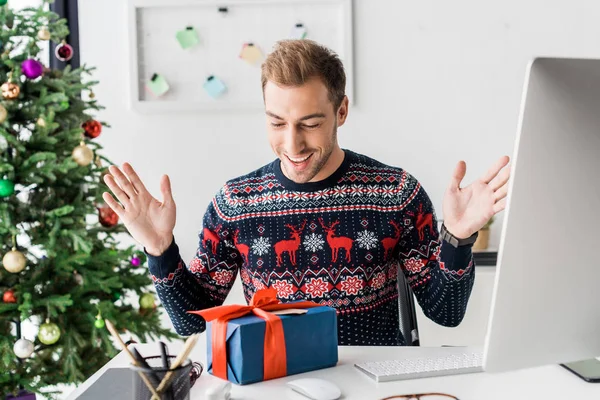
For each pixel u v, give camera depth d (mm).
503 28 3166
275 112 1450
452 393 1075
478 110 3199
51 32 2703
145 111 3215
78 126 2705
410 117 3205
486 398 1051
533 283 825
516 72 3184
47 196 2596
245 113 3232
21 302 2480
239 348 1140
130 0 3176
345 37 3152
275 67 1428
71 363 2486
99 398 1080
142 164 3262
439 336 2744
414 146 3217
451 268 1361
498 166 1242
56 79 2645
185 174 3258
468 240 1318
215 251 1677
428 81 3193
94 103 2832
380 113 3205
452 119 3203
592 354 893
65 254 2545
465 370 1174
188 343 981
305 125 1460
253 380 1150
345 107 1621
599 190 811
